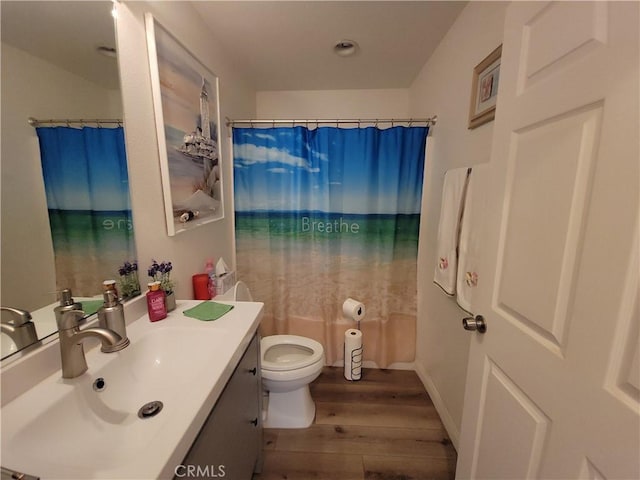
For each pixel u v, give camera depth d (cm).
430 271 184
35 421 58
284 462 139
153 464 50
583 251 57
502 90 85
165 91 113
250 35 159
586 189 57
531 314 72
